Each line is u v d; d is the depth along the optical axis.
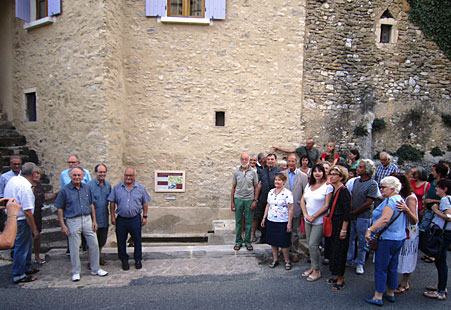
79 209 4.31
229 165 7.29
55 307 3.60
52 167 6.99
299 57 7.33
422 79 8.05
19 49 7.50
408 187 4.01
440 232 3.81
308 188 4.46
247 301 3.75
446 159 8.05
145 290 4.04
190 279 4.38
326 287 4.12
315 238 4.25
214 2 6.96
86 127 6.41
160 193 7.21
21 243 4.18
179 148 7.19
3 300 3.75
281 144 7.39
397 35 7.89
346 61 7.69
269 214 4.70
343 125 7.73
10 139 7.25
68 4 6.50
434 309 3.58
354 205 4.55
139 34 6.98
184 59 7.10
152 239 7.02
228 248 5.30
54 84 6.83
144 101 7.08
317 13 7.46
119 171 6.81
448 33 7.95
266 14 7.20
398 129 8.01
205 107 7.19
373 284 4.21
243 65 7.21
